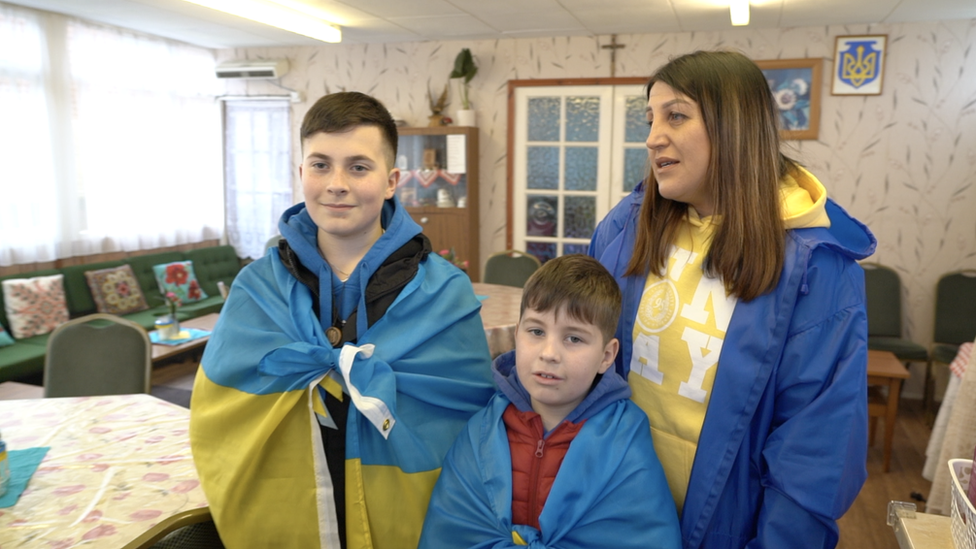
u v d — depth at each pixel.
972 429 2.08
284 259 1.19
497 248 5.56
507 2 3.96
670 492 1.04
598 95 5.10
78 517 1.19
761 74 1.01
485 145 5.45
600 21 4.46
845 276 1.00
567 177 5.28
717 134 0.98
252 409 1.10
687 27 4.64
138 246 5.39
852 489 0.96
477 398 1.22
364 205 1.10
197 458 1.17
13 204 4.41
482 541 1.02
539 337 1.08
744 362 1.00
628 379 1.17
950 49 4.22
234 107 6.14
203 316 4.61
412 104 5.60
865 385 0.97
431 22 4.61
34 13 4.44
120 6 4.31
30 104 4.47
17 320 4.13
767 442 1.02
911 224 4.43
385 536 1.13
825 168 4.56
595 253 1.36
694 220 1.09
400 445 1.10
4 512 1.20
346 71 5.75
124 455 1.46
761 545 0.98
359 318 1.14
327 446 1.13
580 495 1.01
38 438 1.55
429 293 1.18
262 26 4.92
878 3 3.78
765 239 0.98
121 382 2.53
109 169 5.08
